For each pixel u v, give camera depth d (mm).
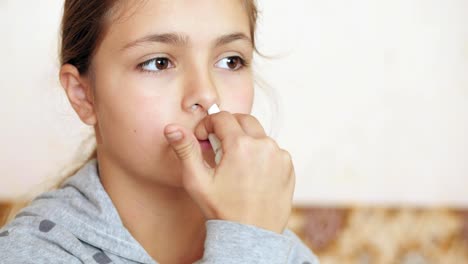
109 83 737
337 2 1524
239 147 688
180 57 717
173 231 772
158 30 710
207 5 721
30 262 722
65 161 1292
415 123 1572
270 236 678
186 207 769
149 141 718
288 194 704
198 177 687
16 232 744
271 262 671
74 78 791
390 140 1568
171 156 716
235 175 687
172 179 725
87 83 781
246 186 686
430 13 1552
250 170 688
